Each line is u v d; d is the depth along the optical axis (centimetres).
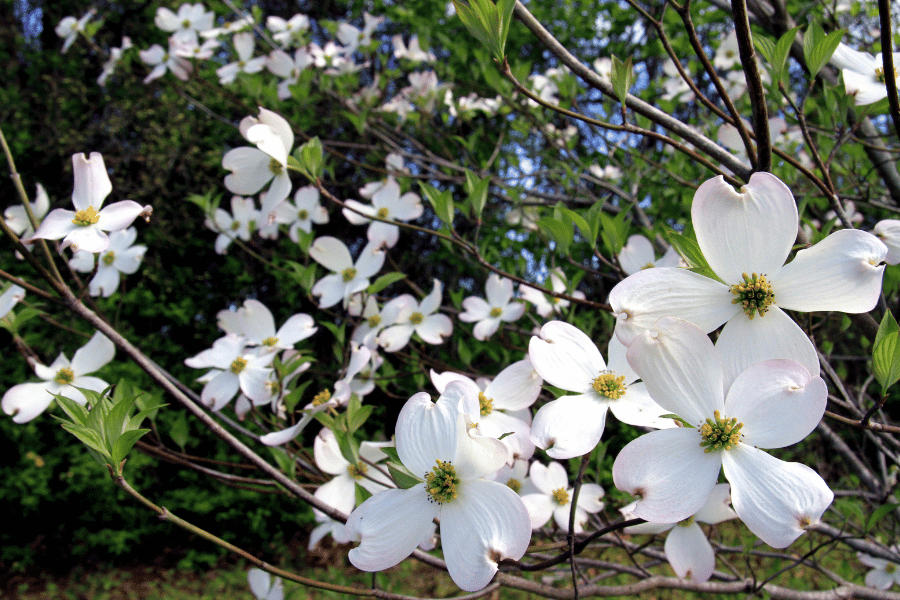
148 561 177
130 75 170
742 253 31
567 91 90
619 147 98
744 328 31
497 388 42
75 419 37
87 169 43
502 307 78
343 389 53
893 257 40
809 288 31
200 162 181
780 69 42
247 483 52
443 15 140
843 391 50
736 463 30
